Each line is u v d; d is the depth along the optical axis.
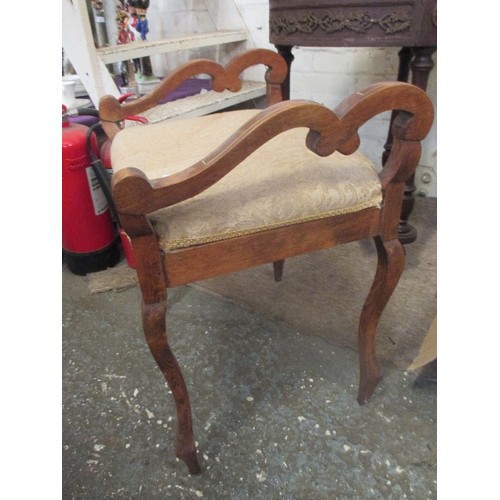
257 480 0.73
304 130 0.78
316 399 0.86
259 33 1.74
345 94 1.66
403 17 0.89
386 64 1.52
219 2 1.78
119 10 1.46
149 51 1.30
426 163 1.64
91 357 1.00
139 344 1.04
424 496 0.69
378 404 0.85
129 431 0.83
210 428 0.82
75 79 1.53
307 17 1.04
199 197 0.56
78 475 0.75
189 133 0.81
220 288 1.21
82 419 0.85
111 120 0.91
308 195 0.59
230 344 1.01
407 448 0.76
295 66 1.72
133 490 0.72
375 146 1.68
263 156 0.66
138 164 0.67
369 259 1.31
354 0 0.93
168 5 1.95
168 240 0.54
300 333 1.03
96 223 1.25
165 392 0.91
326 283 1.21
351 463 0.74
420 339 0.97
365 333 0.77
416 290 1.13
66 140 1.13
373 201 0.63
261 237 0.59
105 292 1.23
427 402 0.85
